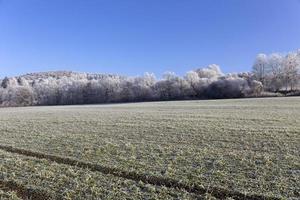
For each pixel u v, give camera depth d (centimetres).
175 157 1591
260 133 2203
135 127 2716
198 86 10900
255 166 1402
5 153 1803
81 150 1814
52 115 4350
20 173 1371
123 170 1373
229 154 1631
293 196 1057
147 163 1488
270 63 10669
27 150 1872
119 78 12338
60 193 1124
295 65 10394
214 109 4578
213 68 14112
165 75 11525
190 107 5269
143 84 11481
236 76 12038
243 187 1146
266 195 1062
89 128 2764
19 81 14412
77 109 6019
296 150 1684
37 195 1128
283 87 10562
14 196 1106
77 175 1322
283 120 2922
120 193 1114
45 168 1438
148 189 1147
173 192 1114
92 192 1123
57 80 13538
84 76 15462
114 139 2162
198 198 1062
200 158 1562
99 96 11831
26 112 5450
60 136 2364
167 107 5538
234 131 2323
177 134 2286
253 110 4141
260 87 9869
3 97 12150
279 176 1257
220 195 1102
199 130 2420
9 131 2775
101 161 1539
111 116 3838
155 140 2086
